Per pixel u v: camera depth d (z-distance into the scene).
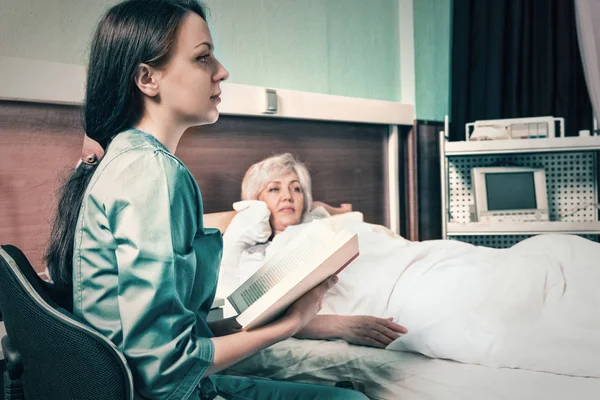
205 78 0.88
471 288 1.51
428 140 2.92
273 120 2.10
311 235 1.01
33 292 0.73
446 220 2.70
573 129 2.91
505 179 2.75
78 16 1.52
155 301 0.73
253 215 1.94
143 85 0.85
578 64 2.88
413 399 1.16
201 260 0.88
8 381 0.87
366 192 2.59
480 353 1.24
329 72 2.45
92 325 0.80
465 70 2.97
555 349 1.19
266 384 1.10
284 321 0.90
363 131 2.56
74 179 0.88
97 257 0.79
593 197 2.78
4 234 1.35
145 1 0.85
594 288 1.45
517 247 1.86
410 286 1.64
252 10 2.07
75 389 0.72
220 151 1.92
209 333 0.90
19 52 1.39
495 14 2.90
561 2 2.85
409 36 2.80
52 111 1.44
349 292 1.68
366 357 1.37
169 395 0.75
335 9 2.46
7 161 1.35
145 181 0.77
